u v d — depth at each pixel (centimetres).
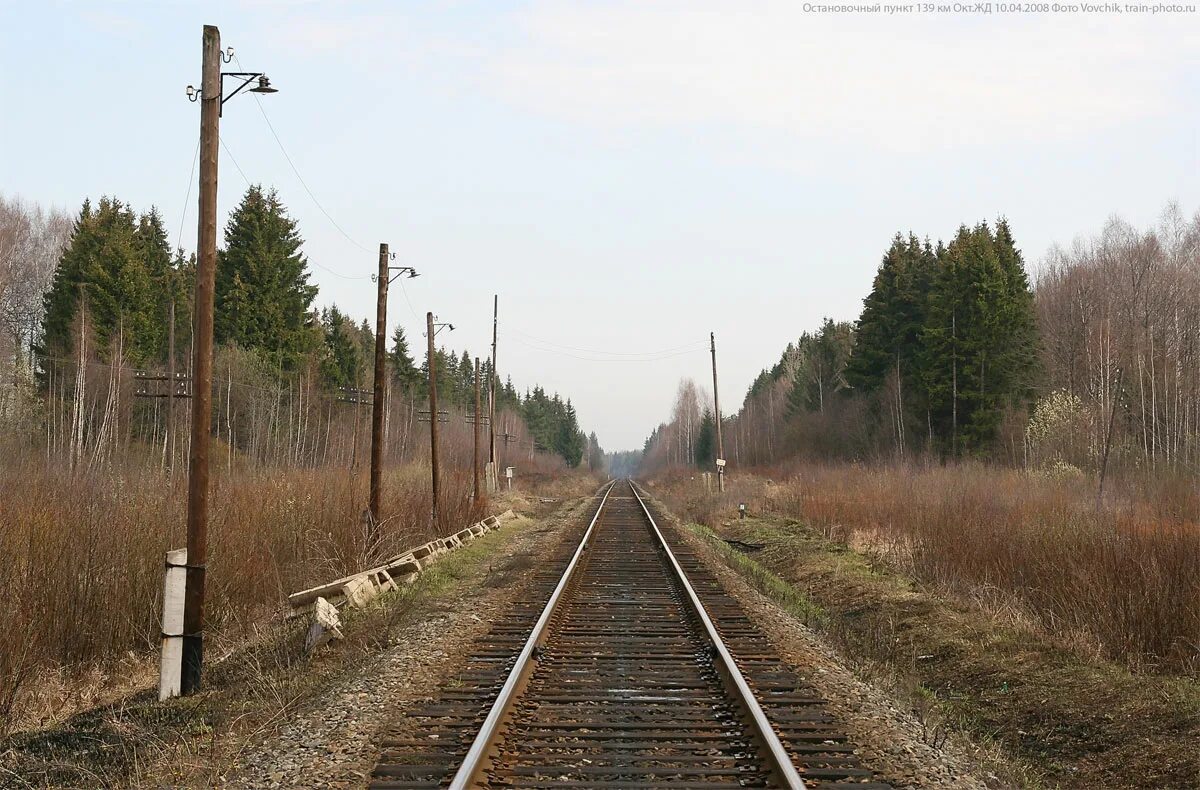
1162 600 1166
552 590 1636
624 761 691
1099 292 5778
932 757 729
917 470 4606
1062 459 4250
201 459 1126
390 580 1630
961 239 6406
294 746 755
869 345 7038
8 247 5566
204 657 1244
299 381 5934
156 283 6297
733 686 892
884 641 1345
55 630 1178
